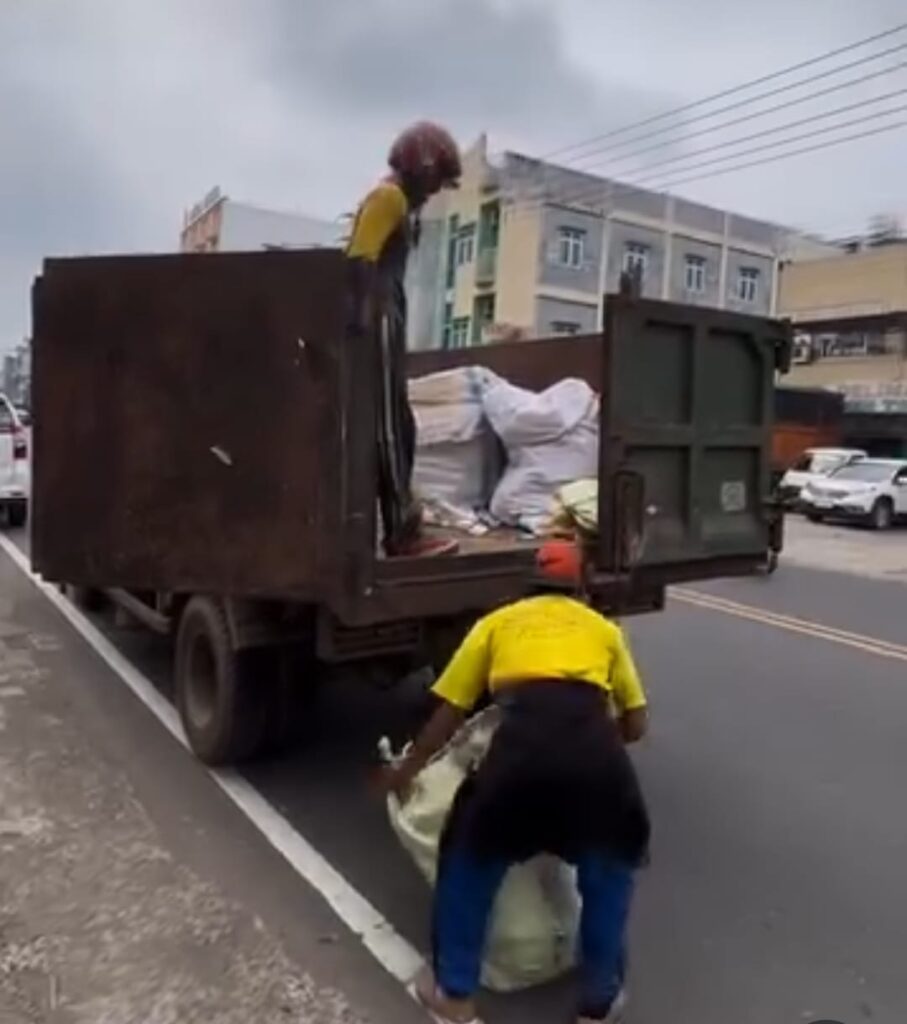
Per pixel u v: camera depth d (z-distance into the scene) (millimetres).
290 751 5543
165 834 4465
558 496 5305
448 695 3320
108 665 7188
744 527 5855
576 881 3191
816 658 8578
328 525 4367
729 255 47219
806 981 3529
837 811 5086
